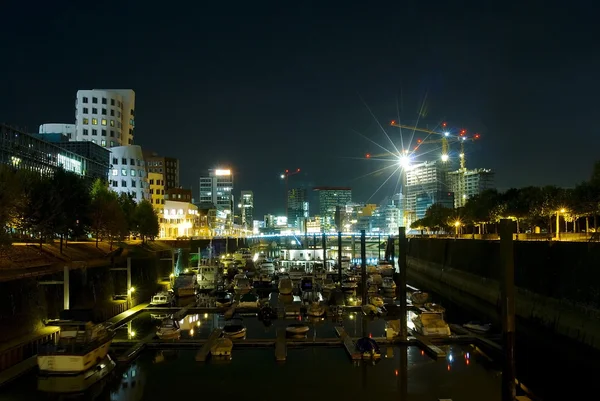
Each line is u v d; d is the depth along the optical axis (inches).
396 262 5802.2
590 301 1643.7
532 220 3319.4
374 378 1422.2
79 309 1834.4
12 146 3353.8
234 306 2527.1
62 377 1331.2
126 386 1365.7
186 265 5012.3
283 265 4611.2
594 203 2452.0
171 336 1818.4
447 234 5698.8
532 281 2087.8
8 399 1242.0
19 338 1536.7
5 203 1899.6
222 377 1439.5
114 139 6835.6
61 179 2790.4
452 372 1464.1
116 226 3410.4
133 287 2851.9
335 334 1936.5
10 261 2124.8
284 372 1478.8
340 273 3528.5
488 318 2374.5
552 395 1261.1
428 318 1861.5
